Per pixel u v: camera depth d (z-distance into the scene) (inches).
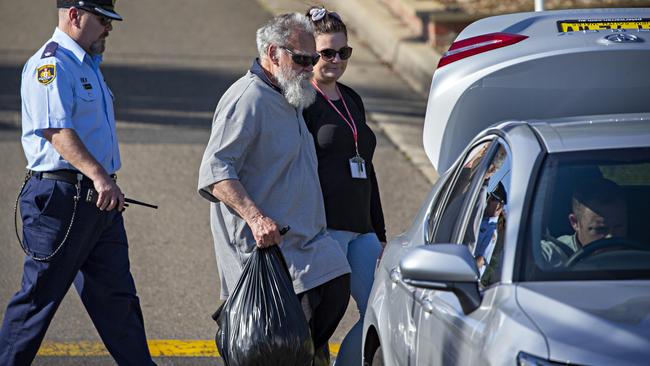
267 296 555.2
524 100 614.5
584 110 619.2
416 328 467.5
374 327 555.2
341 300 598.2
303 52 571.5
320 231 600.1
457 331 412.5
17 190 1091.3
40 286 608.4
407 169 1186.6
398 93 1496.1
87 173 588.1
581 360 354.0
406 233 581.0
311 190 590.9
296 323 554.9
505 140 480.1
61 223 604.4
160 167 1163.9
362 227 628.1
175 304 827.4
